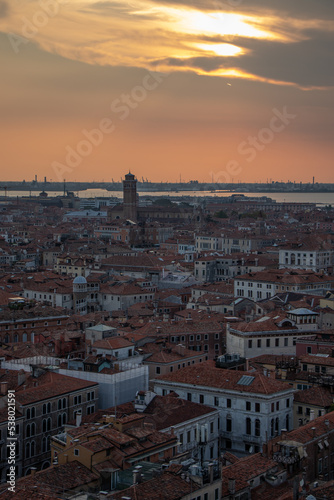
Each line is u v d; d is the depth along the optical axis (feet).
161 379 613.11
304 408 578.25
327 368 640.99
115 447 434.30
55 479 407.03
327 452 478.59
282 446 452.76
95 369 635.25
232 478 411.75
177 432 528.63
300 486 410.31
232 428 573.33
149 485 384.47
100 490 407.85
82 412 589.32
